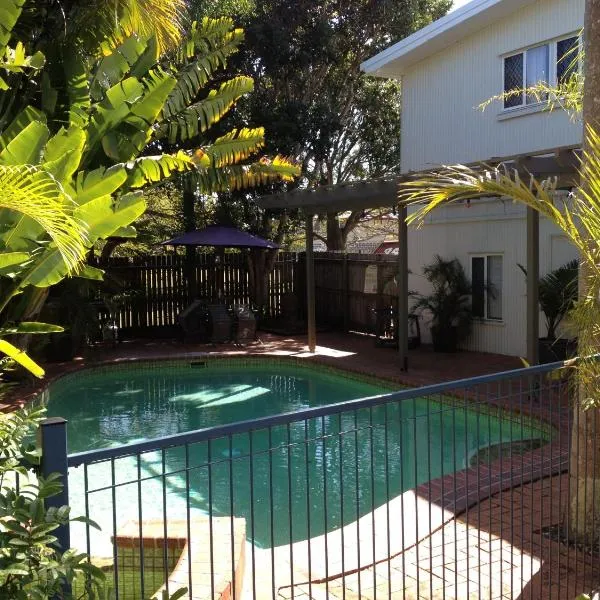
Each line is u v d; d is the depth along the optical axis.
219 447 8.39
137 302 16.70
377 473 7.12
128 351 14.54
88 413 10.47
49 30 8.19
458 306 13.32
